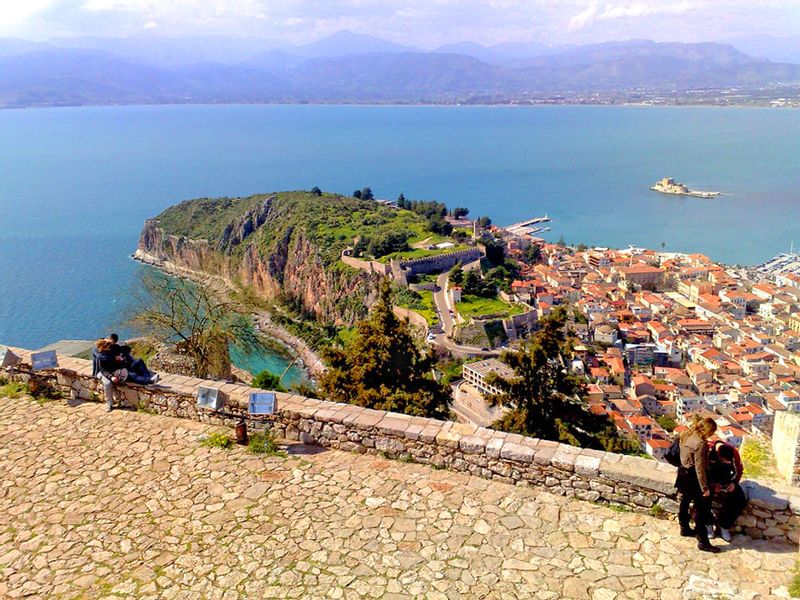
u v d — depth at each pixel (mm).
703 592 7113
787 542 8094
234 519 9094
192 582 7812
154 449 11242
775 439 12938
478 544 8375
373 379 20828
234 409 11898
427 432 10461
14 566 8250
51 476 10445
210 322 27719
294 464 10609
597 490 9211
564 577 7691
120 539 8734
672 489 8664
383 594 7488
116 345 13211
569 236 173750
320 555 8242
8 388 13922
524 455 9656
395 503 9375
